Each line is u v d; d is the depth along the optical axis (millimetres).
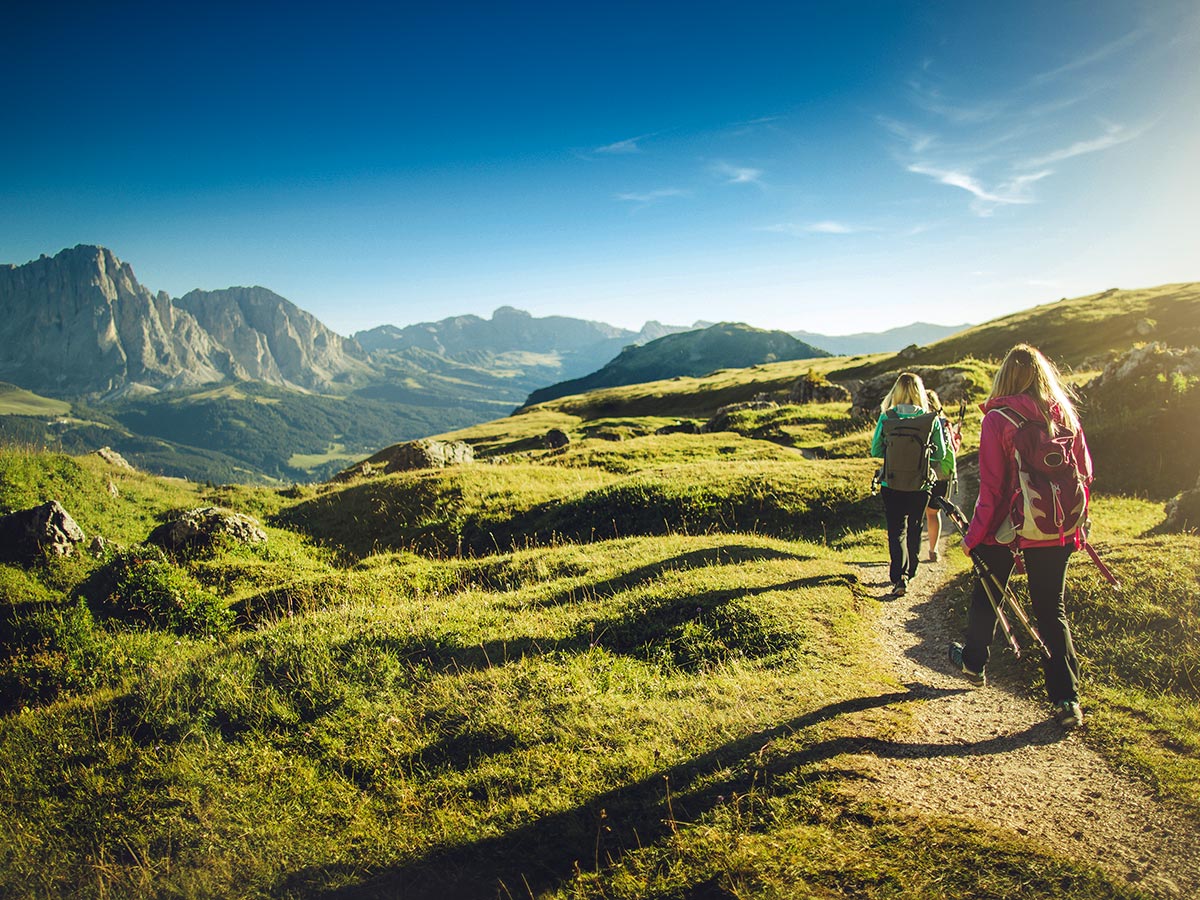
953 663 6359
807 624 8211
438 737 6180
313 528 24500
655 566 11906
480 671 7539
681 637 8266
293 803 5430
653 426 68312
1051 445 5094
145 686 7926
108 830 5383
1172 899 3541
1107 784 4730
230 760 6164
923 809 4391
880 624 8641
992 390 5625
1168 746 5160
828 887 3727
